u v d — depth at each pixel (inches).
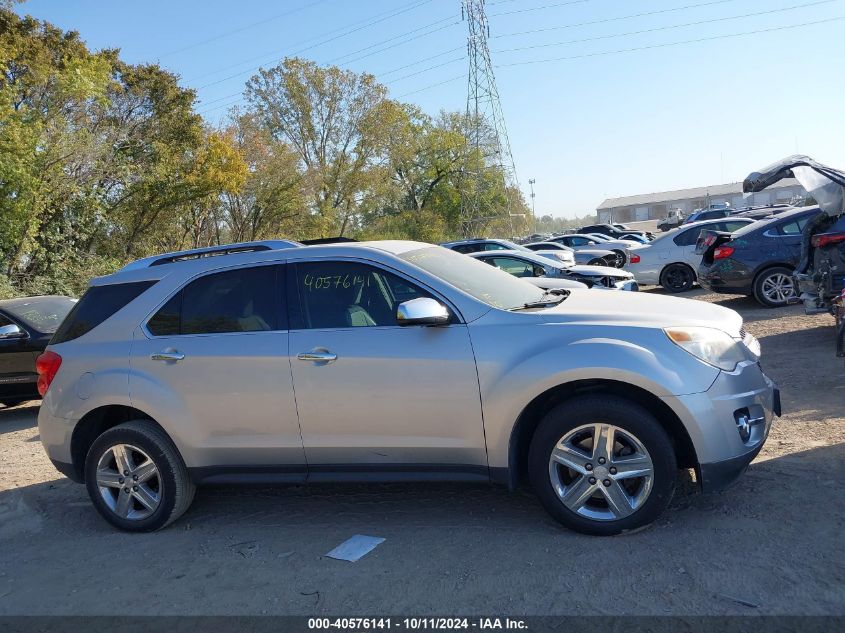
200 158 1246.9
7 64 938.1
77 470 197.5
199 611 142.6
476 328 161.9
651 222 3801.7
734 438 151.1
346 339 169.0
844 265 311.6
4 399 356.8
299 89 1998.0
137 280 195.6
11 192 800.9
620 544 151.9
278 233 1755.7
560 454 156.8
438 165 2353.6
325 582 149.4
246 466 179.2
